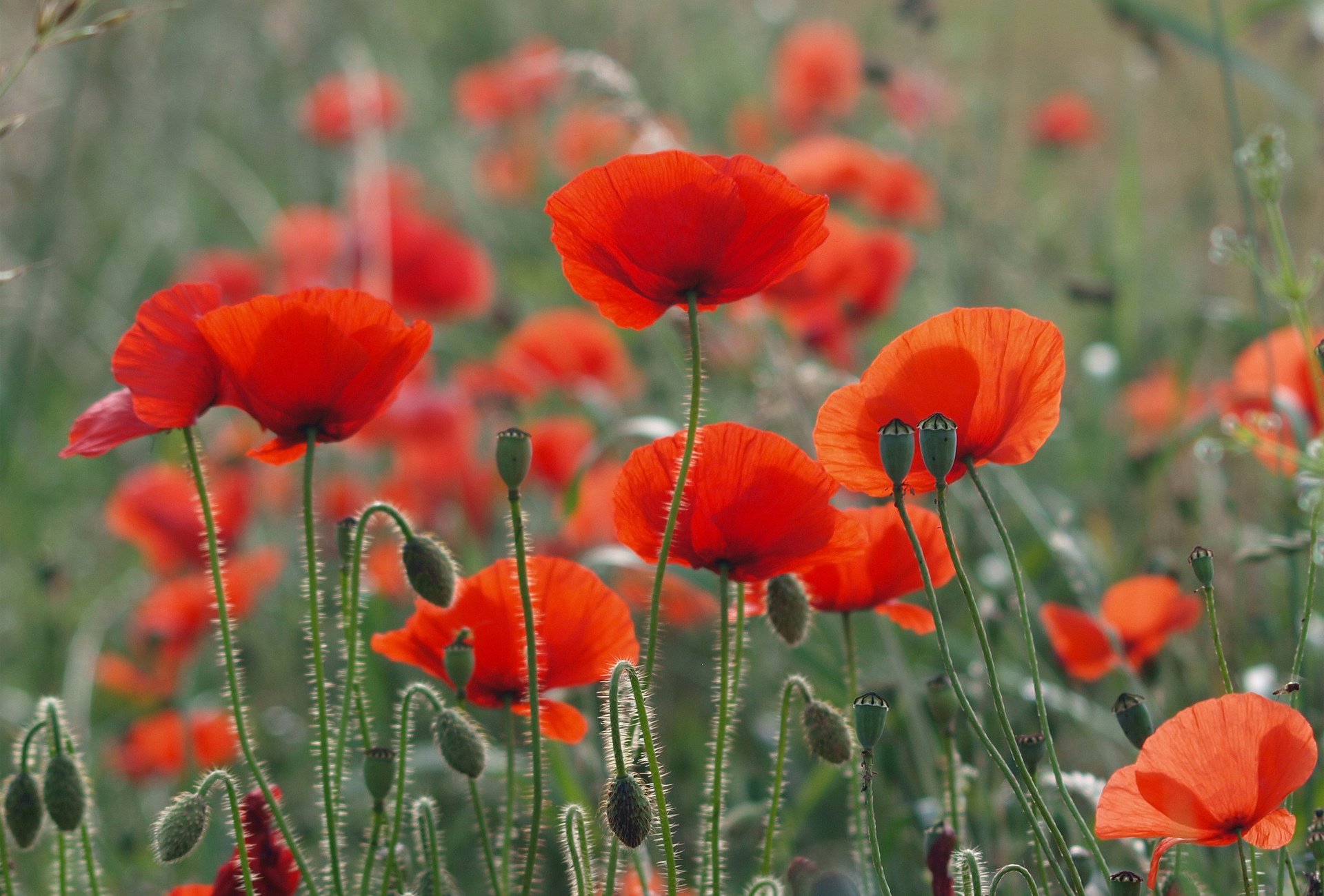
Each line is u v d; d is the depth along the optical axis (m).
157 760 5.42
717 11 11.71
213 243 10.94
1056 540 4.66
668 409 7.08
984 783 3.77
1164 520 5.73
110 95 10.08
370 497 6.67
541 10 11.27
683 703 5.65
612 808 2.28
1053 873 3.37
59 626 6.57
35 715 2.72
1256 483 5.71
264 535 6.88
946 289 7.86
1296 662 2.66
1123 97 9.09
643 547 2.63
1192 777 2.27
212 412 7.40
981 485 2.45
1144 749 2.27
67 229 9.22
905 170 7.95
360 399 2.60
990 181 8.91
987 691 4.25
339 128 9.47
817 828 4.93
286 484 6.88
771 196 2.39
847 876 3.20
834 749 2.59
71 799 2.59
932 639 5.25
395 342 2.59
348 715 2.73
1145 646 3.89
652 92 10.53
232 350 2.50
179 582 5.89
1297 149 7.79
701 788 5.15
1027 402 2.44
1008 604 4.61
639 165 2.40
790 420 5.19
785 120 10.04
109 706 6.52
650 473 2.58
